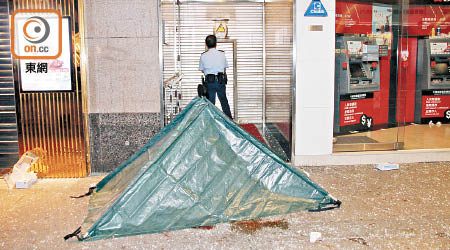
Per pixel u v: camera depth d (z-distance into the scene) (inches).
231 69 299.4
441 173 194.7
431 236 127.6
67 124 191.5
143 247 122.7
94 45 190.2
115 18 189.5
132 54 191.8
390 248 120.2
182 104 295.7
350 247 121.0
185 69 293.4
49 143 192.5
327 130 208.7
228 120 140.4
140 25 190.4
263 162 144.3
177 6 273.1
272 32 264.1
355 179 186.2
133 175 154.9
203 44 292.2
